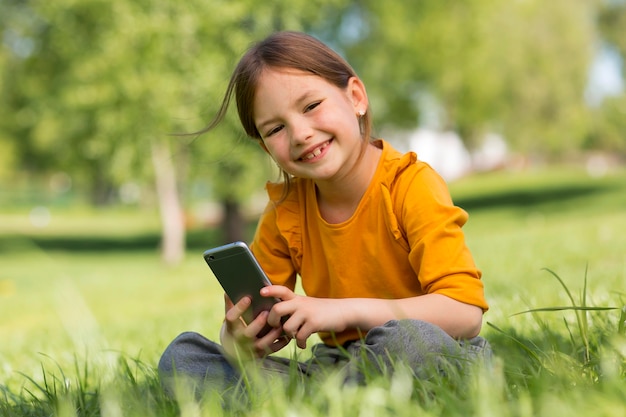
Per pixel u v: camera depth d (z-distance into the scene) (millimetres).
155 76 14828
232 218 20000
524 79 28188
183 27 14883
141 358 3545
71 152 17906
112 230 33062
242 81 2436
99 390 2527
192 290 10109
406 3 19453
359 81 2531
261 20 15047
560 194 26406
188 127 14906
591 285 4371
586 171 35375
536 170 38438
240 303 2309
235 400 2043
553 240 9438
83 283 12984
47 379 3221
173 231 17844
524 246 9008
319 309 2264
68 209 47438
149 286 11273
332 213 2570
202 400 2068
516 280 5617
